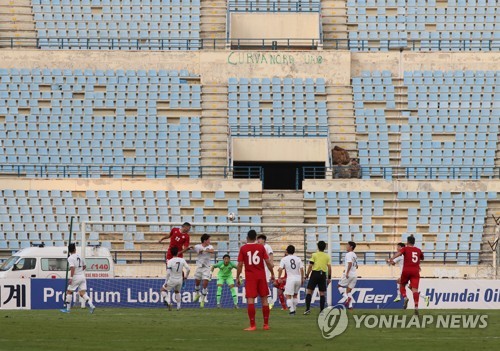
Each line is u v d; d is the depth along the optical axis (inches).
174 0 3058.6
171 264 1569.9
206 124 2748.5
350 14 3058.6
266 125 2743.6
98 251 2066.9
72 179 2475.4
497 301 1728.6
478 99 2802.7
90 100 2768.2
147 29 3019.2
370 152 2694.4
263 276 1186.0
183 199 2474.2
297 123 2753.4
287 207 2470.5
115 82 2800.2
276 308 1688.0
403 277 1480.1
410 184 2496.3
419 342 1069.8
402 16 3051.2
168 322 1312.7
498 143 2719.0
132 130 2714.1
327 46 3009.4
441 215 2464.3
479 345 1046.4
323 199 2480.3
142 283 1700.3
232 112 2773.1
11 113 2733.8
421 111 2778.1
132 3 3048.7
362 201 2477.9
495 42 3004.4
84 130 2706.7
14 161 2647.6
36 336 1104.2
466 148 2706.7
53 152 2667.3
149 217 2453.2
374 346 1024.9
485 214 2469.2
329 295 1702.8
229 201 2475.4
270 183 2790.4
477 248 2420.0
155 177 2576.3
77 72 2807.6
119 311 1565.0
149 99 2780.5
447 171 2662.4
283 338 1090.7
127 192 2477.9
